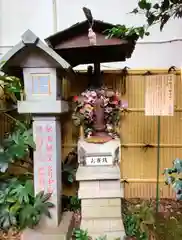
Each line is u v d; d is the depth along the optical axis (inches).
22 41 74.3
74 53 95.3
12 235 86.7
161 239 81.2
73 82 111.7
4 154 87.9
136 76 111.3
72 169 104.7
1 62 82.4
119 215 83.5
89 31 84.4
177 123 112.8
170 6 71.6
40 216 83.4
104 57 104.0
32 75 79.8
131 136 113.8
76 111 99.1
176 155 113.7
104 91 96.0
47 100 80.0
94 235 81.8
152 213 92.1
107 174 83.0
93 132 98.0
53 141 83.4
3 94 108.7
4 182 93.7
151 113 89.1
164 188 114.7
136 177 115.3
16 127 105.4
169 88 87.4
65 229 82.6
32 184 89.1
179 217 91.4
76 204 104.3
